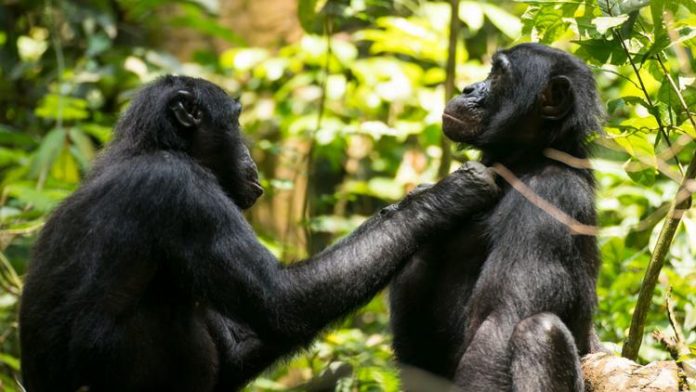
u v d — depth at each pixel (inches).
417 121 994.7
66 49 1116.5
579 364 471.5
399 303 545.3
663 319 624.4
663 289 621.0
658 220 596.1
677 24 498.6
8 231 725.9
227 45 1167.6
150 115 535.2
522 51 535.8
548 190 507.8
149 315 522.3
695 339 585.0
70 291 504.7
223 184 556.1
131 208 509.7
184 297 530.3
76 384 504.4
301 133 1001.5
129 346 511.8
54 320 503.8
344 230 885.8
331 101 1047.0
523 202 504.1
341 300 510.3
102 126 975.0
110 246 506.6
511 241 497.4
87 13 1082.7
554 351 463.5
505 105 530.0
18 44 1103.0
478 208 516.7
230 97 565.9
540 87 523.8
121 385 511.8
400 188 982.4
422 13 1003.9
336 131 869.2
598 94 541.6
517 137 530.0
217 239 511.8
